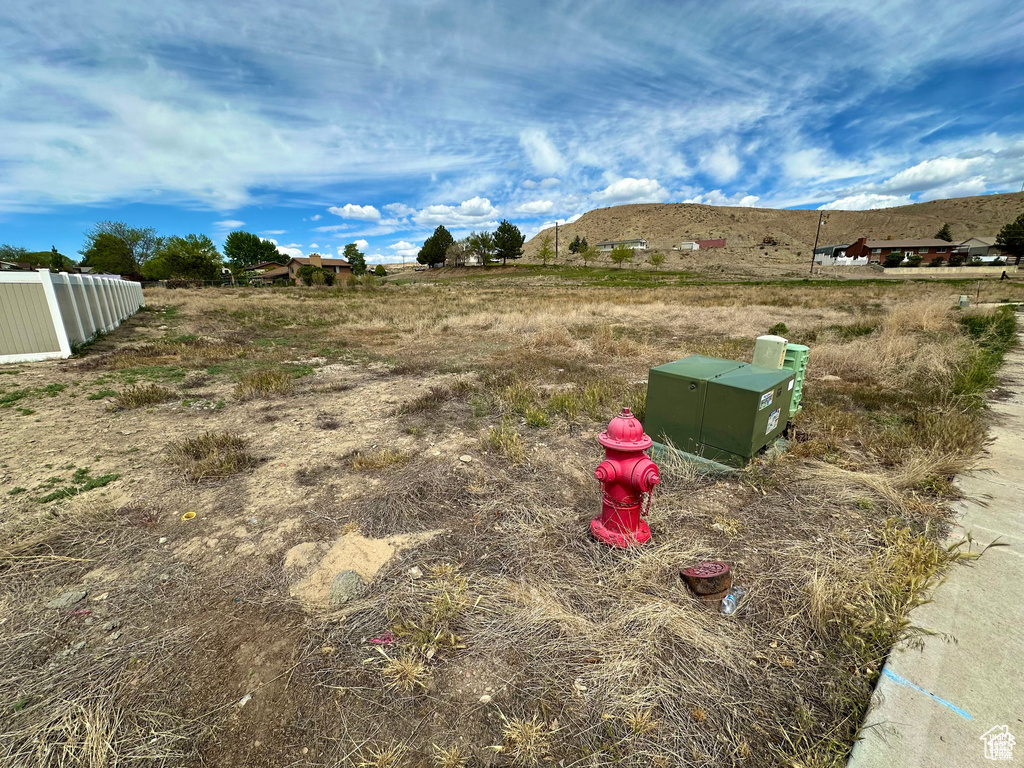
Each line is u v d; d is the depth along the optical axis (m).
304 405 6.01
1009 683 1.75
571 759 1.54
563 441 4.50
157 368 8.41
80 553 2.74
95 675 1.89
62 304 9.61
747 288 33.16
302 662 1.95
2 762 1.54
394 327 14.71
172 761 1.56
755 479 3.45
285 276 71.75
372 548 2.71
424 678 1.86
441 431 4.89
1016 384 6.26
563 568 2.54
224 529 2.99
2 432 4.93
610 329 11.67
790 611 2.17
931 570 2.34
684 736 1.61
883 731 1.59
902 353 7.71
